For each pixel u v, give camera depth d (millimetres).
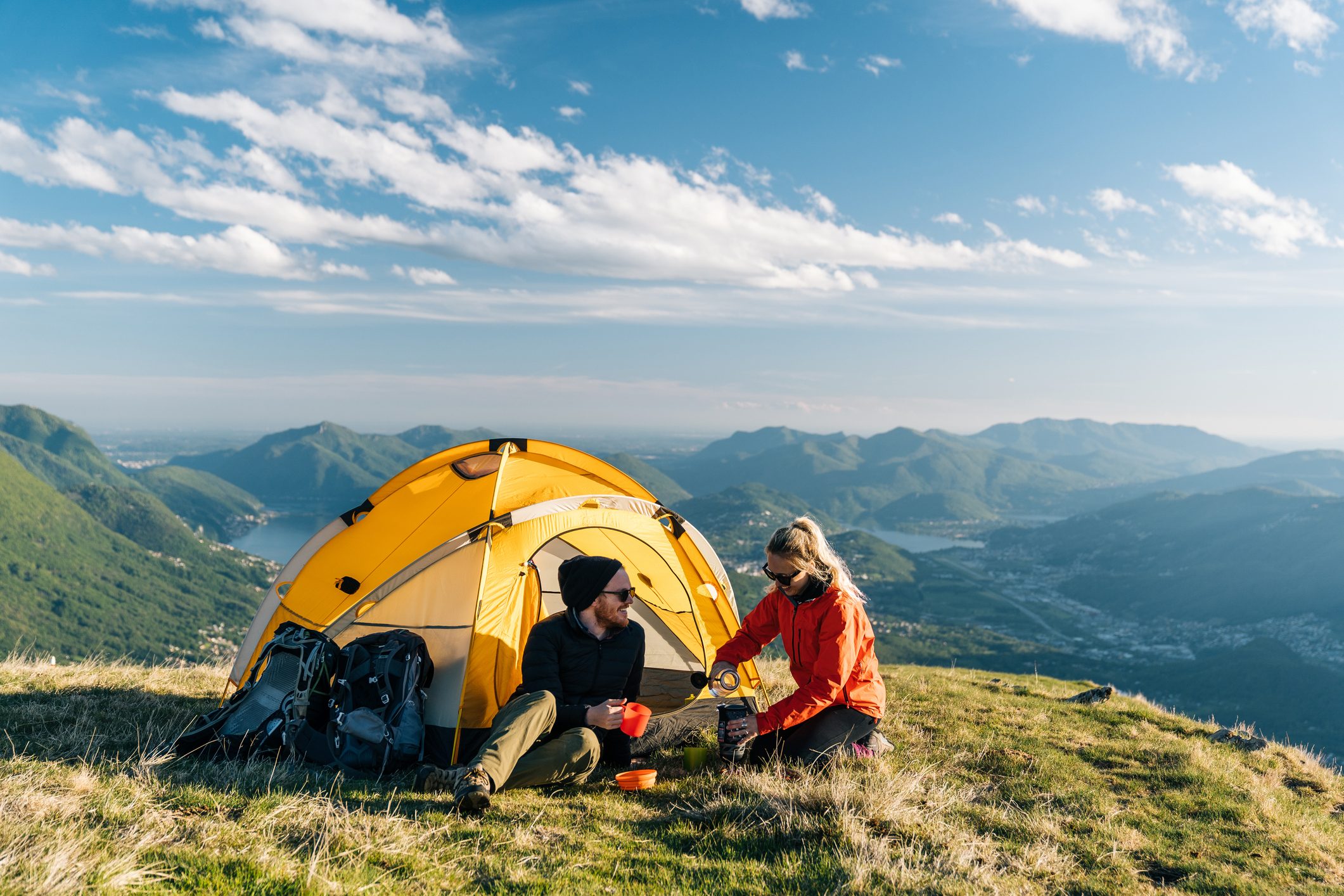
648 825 2680
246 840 2268
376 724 2988
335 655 3123
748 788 2900
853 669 3229
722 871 2355
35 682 4105
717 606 4113
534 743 2898
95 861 2002
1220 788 3408
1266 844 2908
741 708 3205
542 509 3658
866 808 2752
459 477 3906
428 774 2773
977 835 2748
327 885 2037
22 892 1842
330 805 2500
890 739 3787
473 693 3305
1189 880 2588
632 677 3252
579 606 3117
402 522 3809
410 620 3432
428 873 2207
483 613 3389
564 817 2678
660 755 3416
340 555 3842
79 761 2893
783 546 3102
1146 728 4324
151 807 2424
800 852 2500
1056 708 4703
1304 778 3797
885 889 2287
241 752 3084
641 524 4004
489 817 2617
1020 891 2367
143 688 4191
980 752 3631
